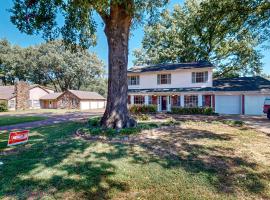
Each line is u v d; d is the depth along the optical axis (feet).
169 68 89.04
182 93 81.82
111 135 30.09
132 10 35.45
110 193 13.73
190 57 109.60
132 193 13.75
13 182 15.31
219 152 21.91
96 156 20.93
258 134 31.48
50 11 36.32
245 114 72.08
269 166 18.04
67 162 19.34
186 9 106.63
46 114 87.56
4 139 31.63
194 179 15.66
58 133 34.55
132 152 22.07
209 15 64.95
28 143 27.32
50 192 13.88
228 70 108.27
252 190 14.01
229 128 37.37
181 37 111.75
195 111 70.95
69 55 173.17
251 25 64.03
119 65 37.14
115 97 36.63
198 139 27.78
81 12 36.91
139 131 32.53
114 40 37.17
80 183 15.07
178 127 38.24
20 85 130.82
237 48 100.89
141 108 78.74
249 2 56.75
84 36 45.21
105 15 37.55
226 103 77.20
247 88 74.13
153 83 91.56
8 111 116.06
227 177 15.94
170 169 17.51
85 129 34.50
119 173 16.76
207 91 77.30
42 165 18.67
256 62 103.24
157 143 25.66
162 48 117.91
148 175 16.40
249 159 19.77
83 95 152.97
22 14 35.04
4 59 178.91
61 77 189.78
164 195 13.47
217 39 101.04
